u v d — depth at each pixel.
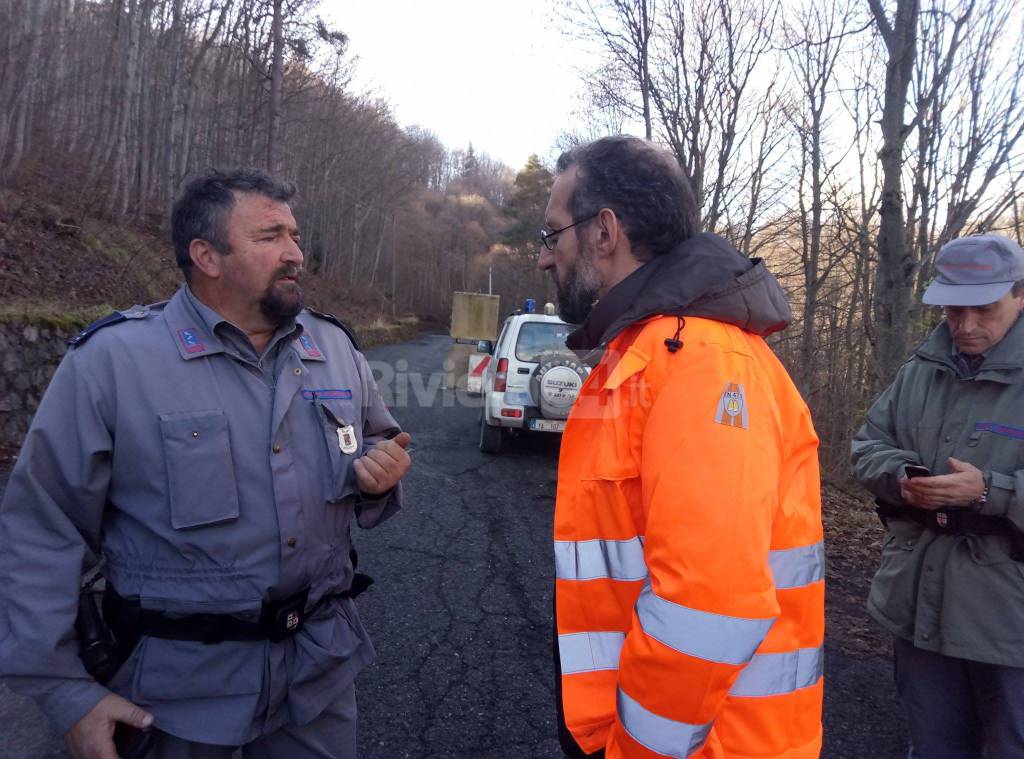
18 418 6.45
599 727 1.26
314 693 1.61
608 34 9.21
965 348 2.02
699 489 1.09
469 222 76.12
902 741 2.75
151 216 17.69
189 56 20.55
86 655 1.44
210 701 1.47
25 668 1.34
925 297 2.04
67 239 11.06
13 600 1.36
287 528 1.53
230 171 1.59
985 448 1.95
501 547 4.86
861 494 6.42
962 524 1.93
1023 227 6.40
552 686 3.04
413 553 4.65
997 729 1.92
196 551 1.45
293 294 1.61
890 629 2.16
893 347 5.24
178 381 1.48
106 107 17.67
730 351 1.23
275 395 1.57
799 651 1.26
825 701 3.04
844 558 4.96
